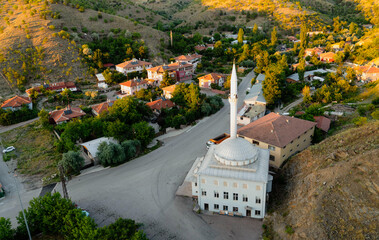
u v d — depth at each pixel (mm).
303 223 43656
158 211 55719
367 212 39750
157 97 124375
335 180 45094
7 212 57188
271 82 102312
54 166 73500
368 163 44375
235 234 48844
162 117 100312
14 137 90938
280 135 65500
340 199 42625
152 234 49969
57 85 128500
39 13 173750
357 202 41281
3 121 100875
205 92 131625
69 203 50656
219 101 112000
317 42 193625
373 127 54750
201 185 53406
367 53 145375
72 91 129250
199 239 48469
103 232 43125
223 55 183000
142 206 57344
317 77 128500
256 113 95438
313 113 86312
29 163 75375
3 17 174875
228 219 52531
